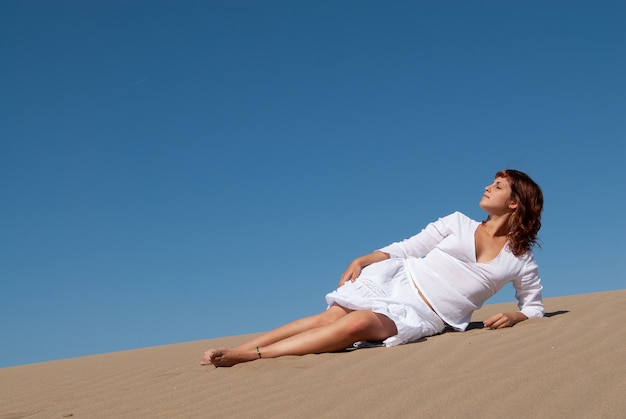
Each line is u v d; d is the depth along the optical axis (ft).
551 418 8.74
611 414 8.59
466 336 15.15
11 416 12.76
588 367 10.85
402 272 17.11
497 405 9.51
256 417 10.38
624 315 14.75
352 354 14.49
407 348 14.46
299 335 15.15
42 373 20.49
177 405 11.87
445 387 10.69
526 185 16.72
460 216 17.48
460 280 16.65
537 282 16.99
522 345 13.25
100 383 15.92
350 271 17.52
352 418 9.73
